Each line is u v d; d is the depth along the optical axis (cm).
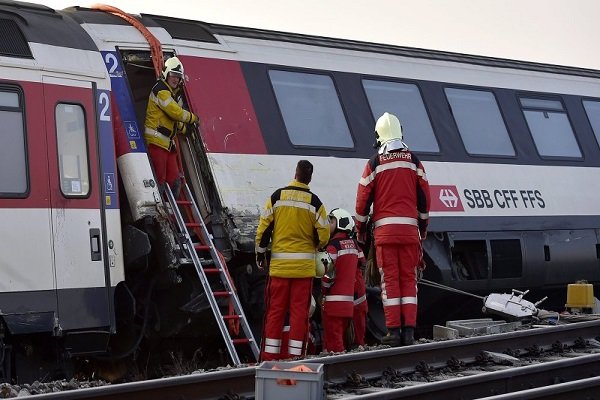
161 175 1263
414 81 1639
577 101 1906
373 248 1182
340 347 1223
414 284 1132
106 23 1301
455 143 1652
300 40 1530
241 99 1384
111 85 1240
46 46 1162
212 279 1251
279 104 1431
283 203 1135
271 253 1144
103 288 1157
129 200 1225
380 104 1573
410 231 1125
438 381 889
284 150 1409
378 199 1133
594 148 1894
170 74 1261
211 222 1308
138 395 784
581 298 1412
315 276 1155
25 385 872
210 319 1279
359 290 1293
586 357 983
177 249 1221
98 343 1158
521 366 980
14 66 1120
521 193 1720
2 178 1093
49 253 1114
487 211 1650
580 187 1833
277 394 709
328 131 1483
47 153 1132
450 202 1602
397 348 986
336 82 1523
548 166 1788
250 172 1355
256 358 1196
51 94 1148
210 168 1312
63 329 1114
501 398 770
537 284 1738
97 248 1159
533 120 1806
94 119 1184
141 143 1246
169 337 1309
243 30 1464
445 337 1208
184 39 1360
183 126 1286
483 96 1739
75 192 1150
